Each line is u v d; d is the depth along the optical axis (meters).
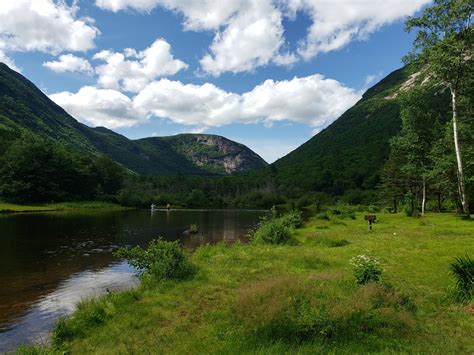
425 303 10.09
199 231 42.97
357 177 142.62
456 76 38.94
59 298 14.99
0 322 12.07
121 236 36.72
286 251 20.44
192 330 8.95
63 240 32.88
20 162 87.69
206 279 14.02
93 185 110.88
